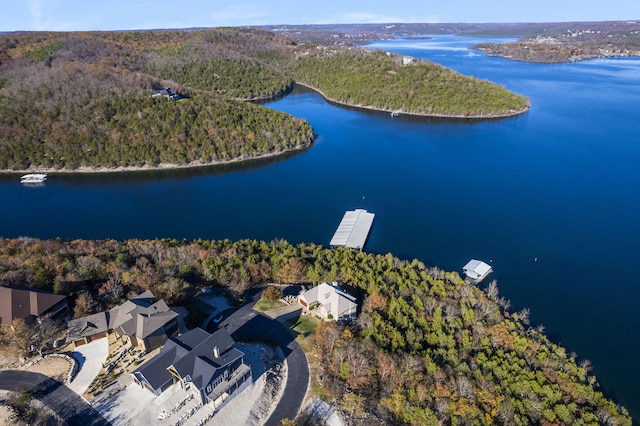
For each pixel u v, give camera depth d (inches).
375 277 4202.8
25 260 4138.8
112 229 6048.2
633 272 4877.0
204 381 2709.2
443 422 2733.8
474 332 3577.8
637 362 3629.4
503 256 5231.3
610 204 6589.6
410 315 3681.1
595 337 3905.0
